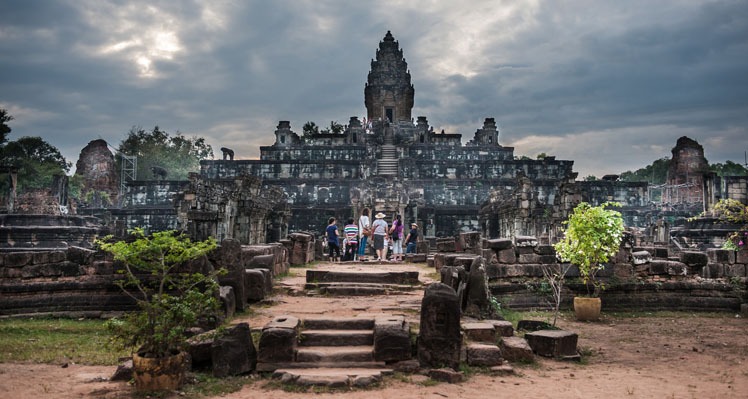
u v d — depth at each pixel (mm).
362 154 76438
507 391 8844
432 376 9508
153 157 101312
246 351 9727
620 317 17438
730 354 12062
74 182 72250
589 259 17062
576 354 11570
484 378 9641
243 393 8703
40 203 52250
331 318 11555
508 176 70500
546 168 70562
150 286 15195
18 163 70062
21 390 8578
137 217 61375
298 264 24609
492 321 12180
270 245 20453
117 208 63656
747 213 33438
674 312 18484
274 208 46312
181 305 9086
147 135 107062
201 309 10102
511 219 42500
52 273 15773
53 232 45000
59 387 8797
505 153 76438
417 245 32969
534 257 18516
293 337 10000
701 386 9422
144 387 8547
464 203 64562
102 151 78812
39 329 13609
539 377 9844
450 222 59531
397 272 17000
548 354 11383
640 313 18219
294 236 24844
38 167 72125
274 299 14828
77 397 8281
